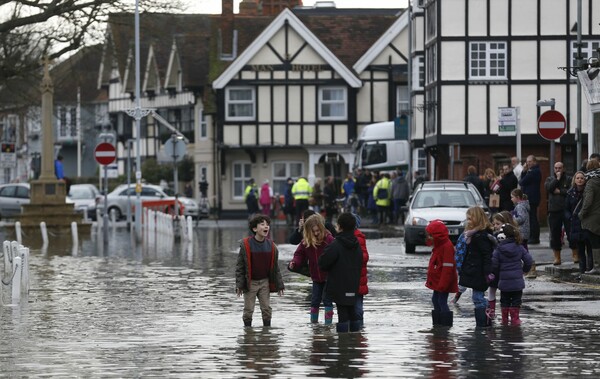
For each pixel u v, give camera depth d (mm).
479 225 34719
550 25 103562
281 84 146625
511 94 103938
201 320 37688
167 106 169750
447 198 68375
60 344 31781
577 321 35750
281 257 65875
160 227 99812
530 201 65750
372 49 147750
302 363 27625
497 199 67500
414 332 33625
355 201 111312
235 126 147250
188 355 29281
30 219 102000
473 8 104188
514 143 103750
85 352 30062
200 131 160375
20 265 43875
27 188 133125
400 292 45719
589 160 48312
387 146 126188
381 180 105812
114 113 187375
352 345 30844
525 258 35188
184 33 170875
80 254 72438
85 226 101875
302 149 148625
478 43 104125
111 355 29422
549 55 103688
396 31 147500
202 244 83312
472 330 33969
